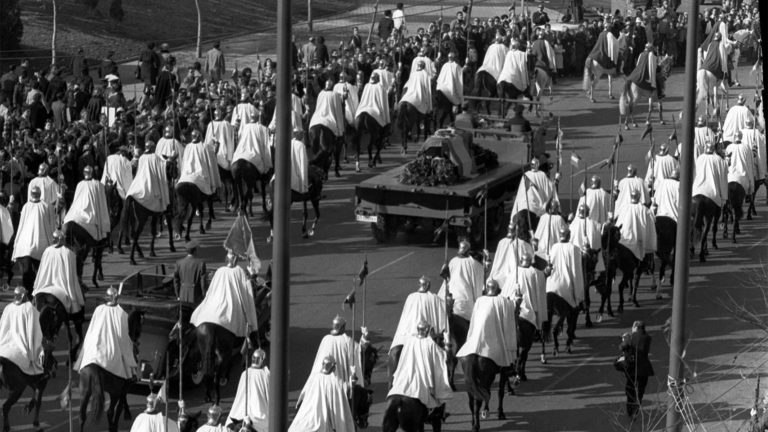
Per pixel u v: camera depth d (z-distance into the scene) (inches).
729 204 1734.7
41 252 1401.3
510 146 1775.3
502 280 1337.4
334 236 1726.1
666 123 2310.5
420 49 2225.6
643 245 1475.1
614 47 2450.8
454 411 1213.7
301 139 1681.8
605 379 1295.5
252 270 1288.1
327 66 2223.2
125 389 1123.9
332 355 1119.0
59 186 1531.7
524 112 2201.0
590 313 1498.5
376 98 1975.9
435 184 1638.8
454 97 2112.5
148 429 1025.5
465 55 2444.6
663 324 1450.5
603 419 1195.3
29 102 1956.2
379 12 3243.1
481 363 1134.4
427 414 1079.6
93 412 1101.1
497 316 1149.7
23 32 2564.0
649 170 1753.2
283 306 693.9
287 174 692.1
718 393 1213.7
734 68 2568.9
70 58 2507.4
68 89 2058.3
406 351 1087.6
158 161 1581.0
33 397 1149.7
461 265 1286.9
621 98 2226.9
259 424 1063.6
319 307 1466.5
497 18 2600.9
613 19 2662.4
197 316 1196.5
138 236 1604.3
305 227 1712.6
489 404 1231.5
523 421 1192.2
